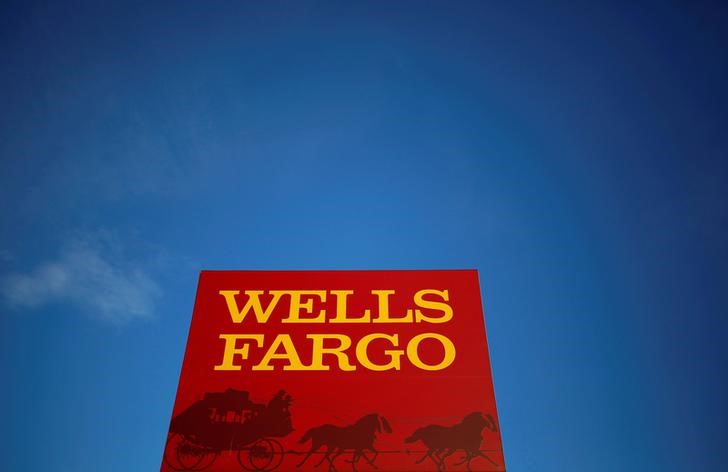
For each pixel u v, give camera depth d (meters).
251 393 3.88
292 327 4.20
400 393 3.86
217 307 4.29
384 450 3.62
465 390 3.87
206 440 3.68
